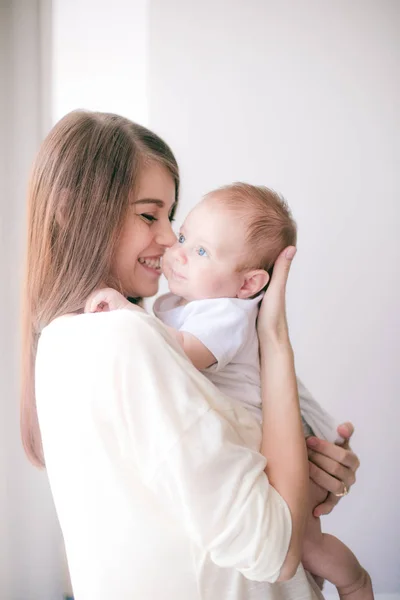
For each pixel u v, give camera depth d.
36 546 1.92
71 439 0.81
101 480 0.79
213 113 2.10
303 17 2.12
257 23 2.12
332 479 1.00
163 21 2.09
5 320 1.80
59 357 0.84
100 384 0.76
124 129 0.96
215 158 2.11
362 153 2.14
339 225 2.14
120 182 0.92
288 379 0.90
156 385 0.73
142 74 2.09
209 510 0.70
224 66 2.11
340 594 1.06
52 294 0.93
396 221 2.16
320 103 2.13
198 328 0.95
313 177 2.13
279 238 1.08
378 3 2.14
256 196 1.10
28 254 0.97
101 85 2.07
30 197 0.97
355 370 2.17
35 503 1.91
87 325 0.82
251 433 0.85
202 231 1.07
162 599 0.78
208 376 0.96
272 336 0.96
